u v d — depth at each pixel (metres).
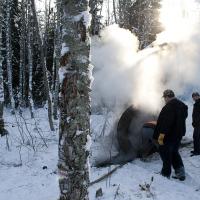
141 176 7.32
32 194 6.84
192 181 7.74
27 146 9.92
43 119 15.84
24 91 24.16
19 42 26.25
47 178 7.53
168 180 7.22
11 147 9.92
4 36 25.44
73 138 4.96
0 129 11.33
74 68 4.94
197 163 8.77
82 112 4.98
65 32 4.97
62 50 4.99
